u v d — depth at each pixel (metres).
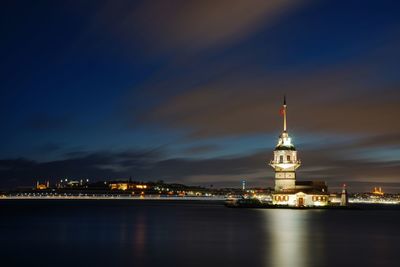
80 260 77.38
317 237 109.31
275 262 76.06
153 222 157.00
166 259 78.50
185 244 95.94
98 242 98.94
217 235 112.81
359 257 80.88
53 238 105.75
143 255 82.25
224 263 75.31
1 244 95.81
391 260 78.19
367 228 131.75
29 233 116.50
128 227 135.25
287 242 99.81
